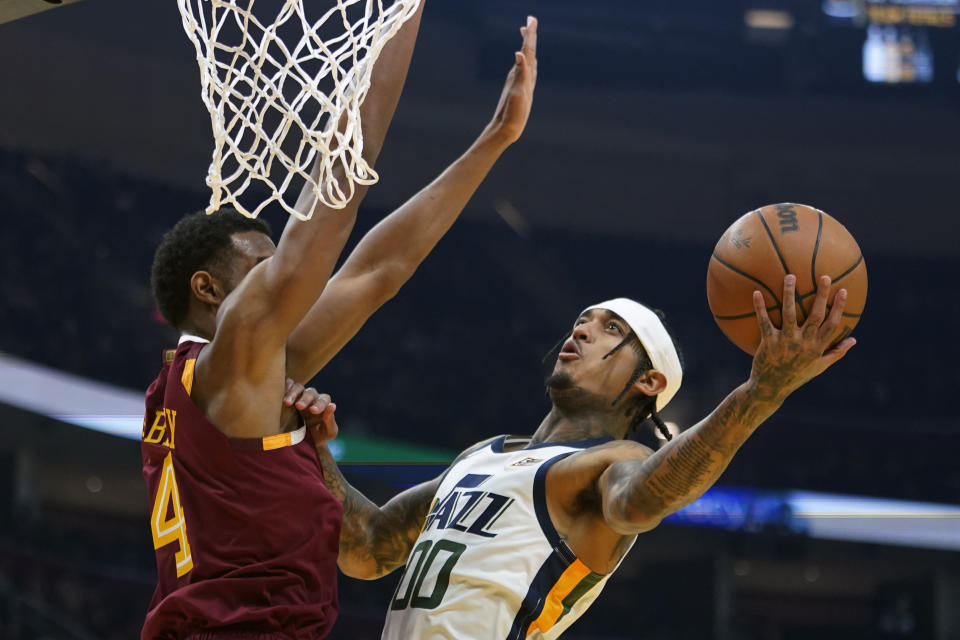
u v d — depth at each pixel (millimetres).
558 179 19656
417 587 2299
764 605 18172
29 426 12453
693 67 19422
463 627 2191
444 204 2346
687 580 16469
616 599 16984
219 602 1879
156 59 16266
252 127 1969
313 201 1973
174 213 16953
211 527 1941
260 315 1917
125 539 14430
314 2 12617
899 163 19734
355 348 17078
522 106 2395
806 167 19781
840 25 19516
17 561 12391
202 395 1987
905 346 19578
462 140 18719
